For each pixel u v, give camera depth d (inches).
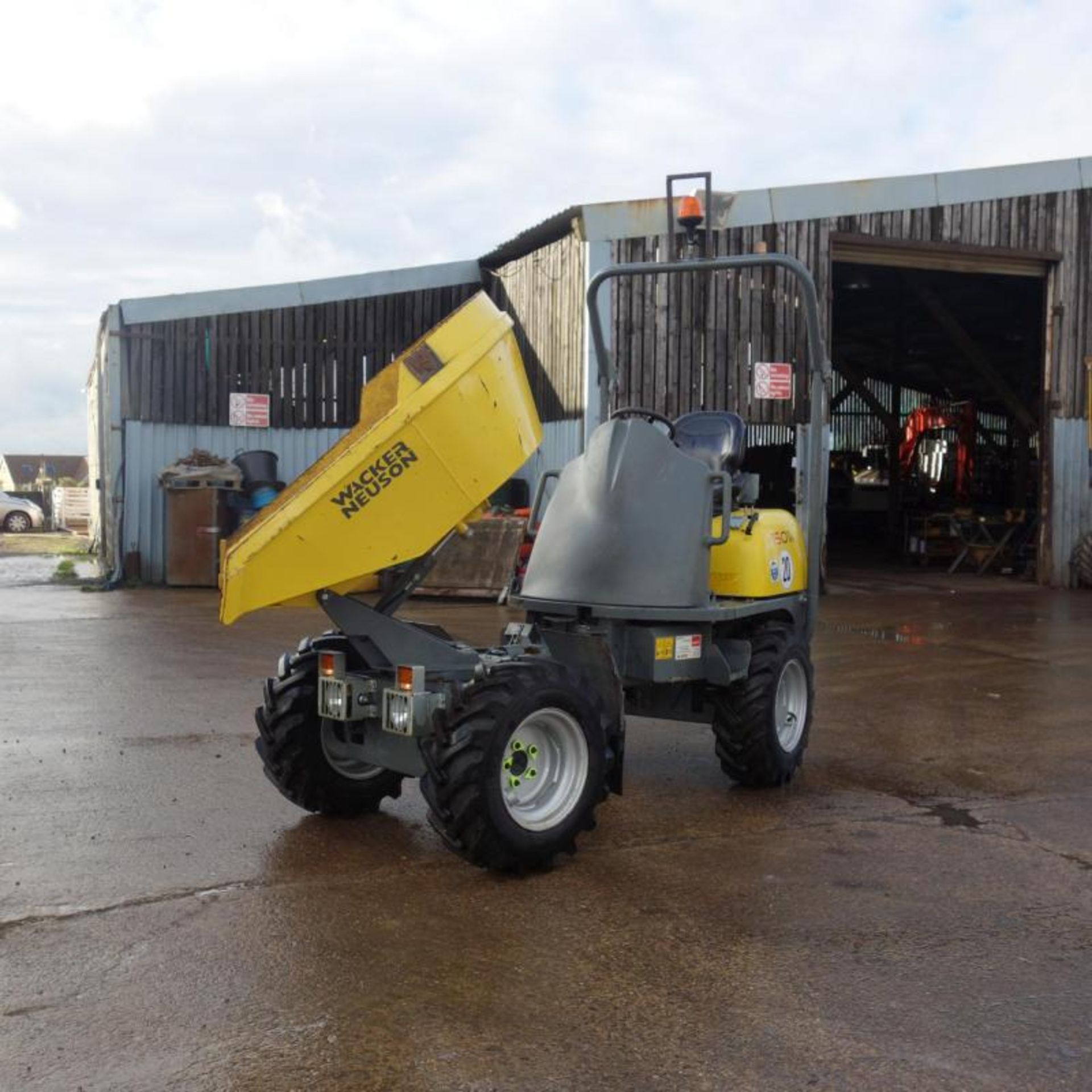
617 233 599.2
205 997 141.6
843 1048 130.3
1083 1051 130.1
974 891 181.2
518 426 202.5
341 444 196.2
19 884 178.9
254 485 631.8
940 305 828.6
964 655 422.6
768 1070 125.4
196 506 626.5
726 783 246.2
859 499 1096.2
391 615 204.5
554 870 189.2
